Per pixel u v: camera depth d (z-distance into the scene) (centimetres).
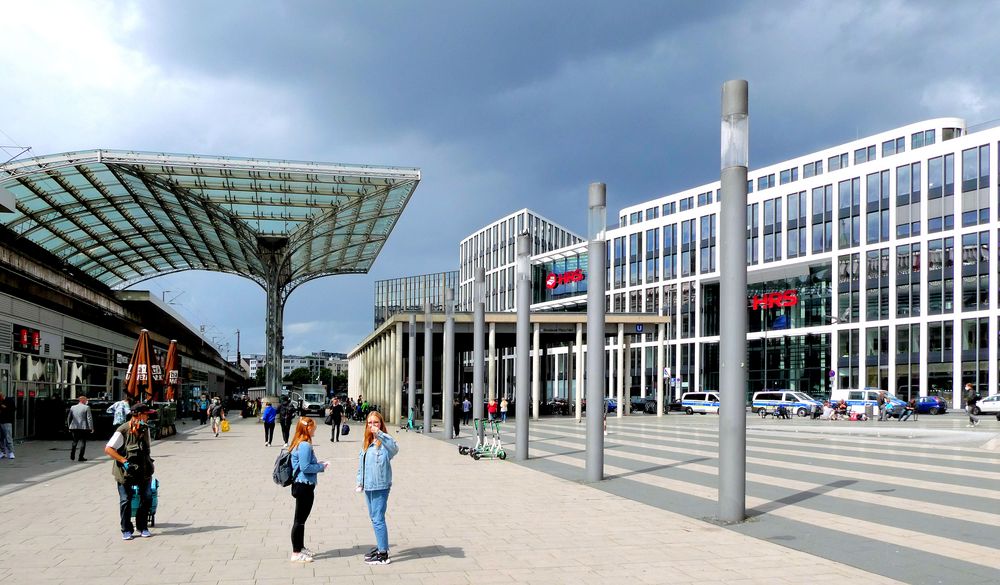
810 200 6856
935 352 5791
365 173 3719
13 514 1097
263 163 3559
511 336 5444
